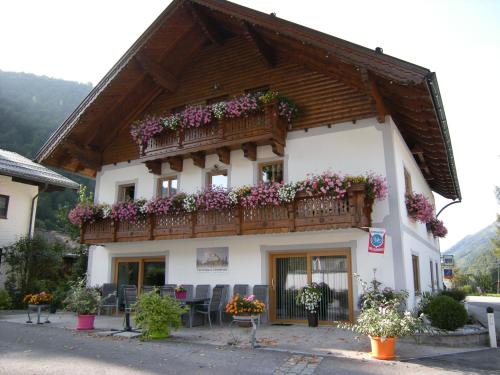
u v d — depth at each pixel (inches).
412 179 533.3
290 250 465.7
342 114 465.7
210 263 513.3
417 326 296.5
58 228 1103.6
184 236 496.1
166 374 245.1
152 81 592.1
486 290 1940.2
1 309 651.5
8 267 732.0
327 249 447.8
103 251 608.4
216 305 446.9
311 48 445.4
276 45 500.1
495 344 343.0
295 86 501.7
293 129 490.0
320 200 420.5
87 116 579.8
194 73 587.8
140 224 537.0
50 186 837.2
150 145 554.6
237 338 362.0
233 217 466.6
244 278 487.5
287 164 484.7
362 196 399.9
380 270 415.5
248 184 503.2
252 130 475.8
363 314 305.1
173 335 379.6
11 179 773.3
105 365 267.3
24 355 299.1
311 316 431.8
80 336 380.8
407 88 377.7
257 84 529.3
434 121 411.8
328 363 272.1
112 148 634.8
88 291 446.9
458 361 284.0
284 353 301.6
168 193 570.6
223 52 570.9
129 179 606.5
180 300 404.5
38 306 470.3
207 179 541.0
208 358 285.1
